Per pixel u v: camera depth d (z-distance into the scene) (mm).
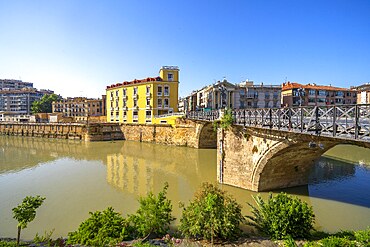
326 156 27078
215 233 8703
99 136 45188
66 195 16047
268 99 58219
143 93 46875
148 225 9312
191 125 36312
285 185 16078
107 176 20906
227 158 17359
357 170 20812
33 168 24266
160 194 10461
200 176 20469
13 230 11328
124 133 46094
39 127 53312
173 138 38625
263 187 15461
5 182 19359
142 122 46938
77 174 21672
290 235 8547
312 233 9438
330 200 14172
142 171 22609
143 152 32812
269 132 13852
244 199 14336
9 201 15188
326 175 19266
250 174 15711
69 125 48938
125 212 13148
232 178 17016
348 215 12211
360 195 14953
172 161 26906
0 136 56344
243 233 9469
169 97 46844
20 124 56031
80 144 41438
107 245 8016
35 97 108250
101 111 84375
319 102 61906
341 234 8820
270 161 14320
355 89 65062
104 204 14398
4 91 106625
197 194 10109
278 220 8938
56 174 21719
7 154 32906
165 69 46844
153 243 8469
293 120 12086
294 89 60938
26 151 35500
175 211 13180
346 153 28812
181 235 9422
